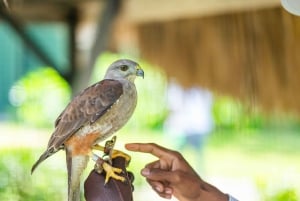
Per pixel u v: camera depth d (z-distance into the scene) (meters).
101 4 7.00
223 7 6.62
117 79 2.92
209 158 14.67
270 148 15.14
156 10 7.04
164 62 8.15
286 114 7.75
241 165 14.63
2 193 5.16
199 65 7.80
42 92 14.16
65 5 7.56
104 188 2.66
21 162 7.21
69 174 2.72
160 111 15.16
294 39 6.70
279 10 6.59
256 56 7.12
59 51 13.66
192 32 7.61
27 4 7.10
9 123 13.84
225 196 3.21
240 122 8.26
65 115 2.79
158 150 3.27
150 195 9.70
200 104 13.01
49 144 2.76
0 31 14.26
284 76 7.18
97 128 2.75
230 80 7.59
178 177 3.12
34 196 5.41
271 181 9.14
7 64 14.38
